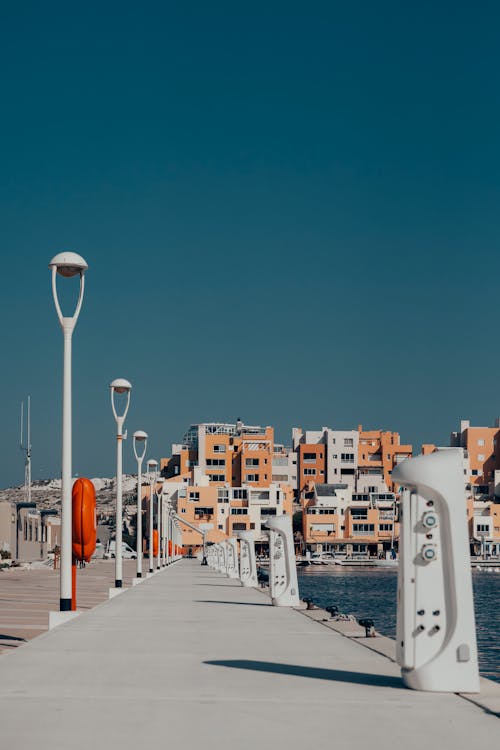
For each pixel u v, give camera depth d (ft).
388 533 542.57
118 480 127.34
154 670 42.19
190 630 62.80
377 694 36.04
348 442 611.06
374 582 371.35
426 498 37.24
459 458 37.04
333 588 327.67
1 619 84.33
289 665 44.52
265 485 581.53
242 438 595.06
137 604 91.66
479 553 543.80
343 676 40.78
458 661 36.42
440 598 36.94
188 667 43.34
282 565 89.15
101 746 26.94
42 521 382.01
